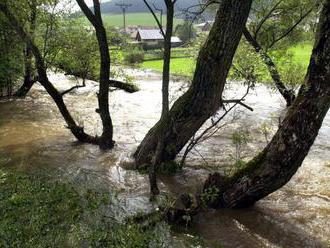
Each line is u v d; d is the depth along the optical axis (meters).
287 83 20.06
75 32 19.97
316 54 7.45
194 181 10.88
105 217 8.66
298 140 7.87
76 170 11.42
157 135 11.25
